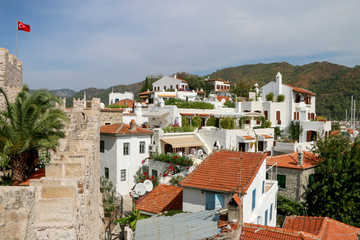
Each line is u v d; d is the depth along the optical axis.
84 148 11.69
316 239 14.00
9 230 4.85
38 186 5.97
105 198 28.38
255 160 19.42
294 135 52.47
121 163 34.09
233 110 56.84
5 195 4.84
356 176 26.53
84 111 30.19
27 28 25.72
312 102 62.62
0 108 22.14
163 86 94.50
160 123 47.78
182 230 13.13
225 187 16.34
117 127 35.72
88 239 10.46
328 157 29.48
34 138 16.88
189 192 17.44
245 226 14.43
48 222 5.78
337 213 26.05
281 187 29.64
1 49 22.81
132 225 19.70
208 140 39.94
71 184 6.46
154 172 33.91
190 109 47.97
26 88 18.78
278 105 55.56
